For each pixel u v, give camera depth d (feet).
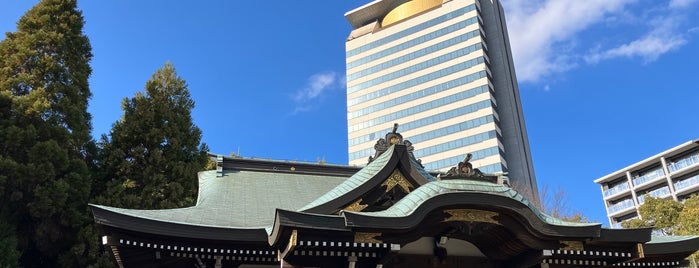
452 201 38.40
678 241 46.83
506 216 40.45
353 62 409.08
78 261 73.87
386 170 45.32
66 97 84.89
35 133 76.89
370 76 393.70
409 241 38.09
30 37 87.61
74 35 93.61
